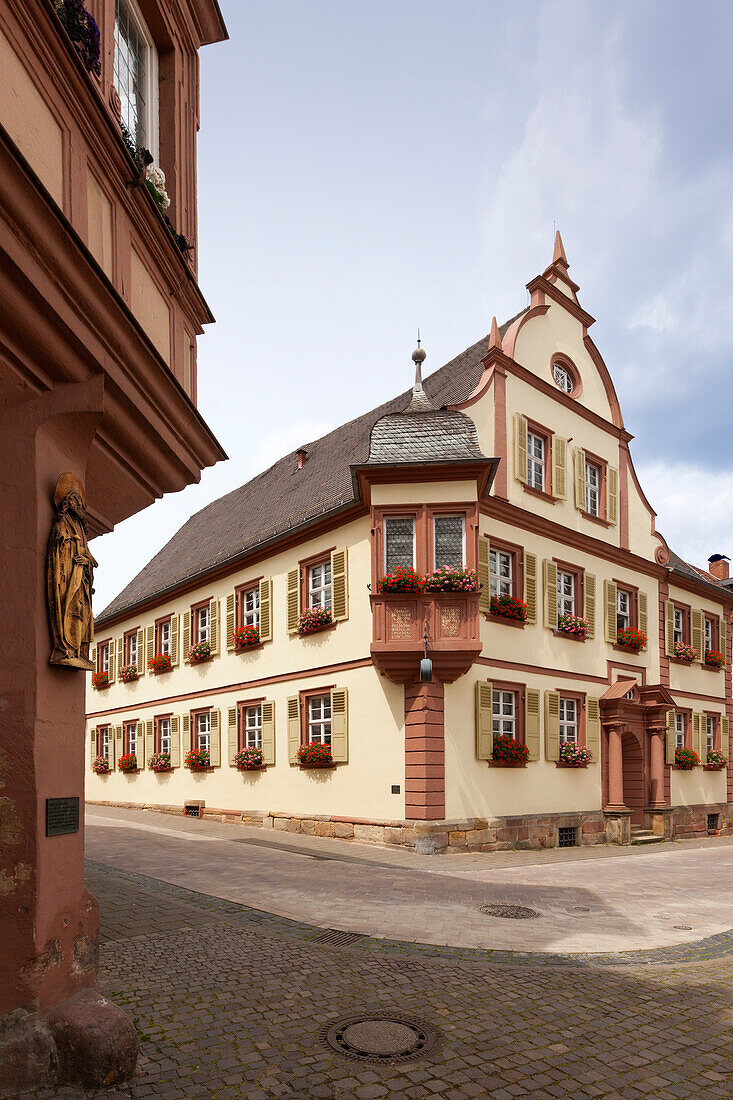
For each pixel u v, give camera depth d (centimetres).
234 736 2036
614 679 2033
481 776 1584
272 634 1930
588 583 1984
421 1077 451
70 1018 427
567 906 988
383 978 635
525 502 1816
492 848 1570
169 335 654
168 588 2388
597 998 606
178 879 1059
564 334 2073
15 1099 400
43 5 418
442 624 1493
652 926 887
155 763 2400
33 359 434
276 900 941
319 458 2377
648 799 2105
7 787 420
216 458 710
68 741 457
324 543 1769
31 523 441
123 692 2711
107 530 680
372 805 1572
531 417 1889
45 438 458
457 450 1566
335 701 1680
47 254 404
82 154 486
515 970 677
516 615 1706
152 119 693
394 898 986
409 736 1523
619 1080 457
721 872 1412
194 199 750
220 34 798
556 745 1797
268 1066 457
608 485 2128
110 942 716
